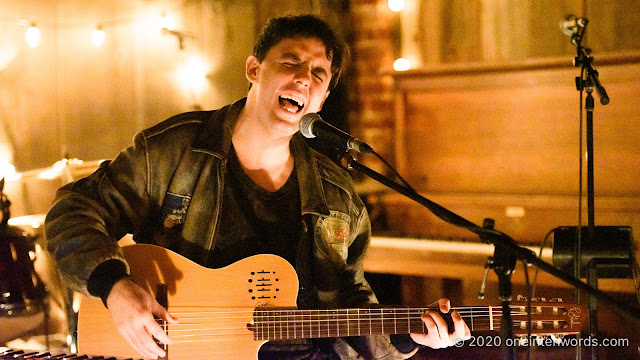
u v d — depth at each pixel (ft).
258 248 6.84
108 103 15.62
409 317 6.57
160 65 15.23
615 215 11.19
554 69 11.58
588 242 6.76
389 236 11.69
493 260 5.21
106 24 15.48
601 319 10.71
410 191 5.67
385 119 13.30
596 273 6.63
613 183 11.43
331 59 7.01
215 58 14.75
